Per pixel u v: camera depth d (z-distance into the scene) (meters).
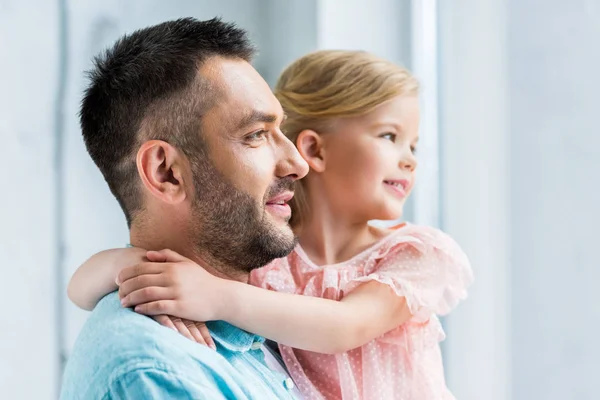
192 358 0.88
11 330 1.51
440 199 1.81
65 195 1.58
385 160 1.23
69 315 1.58
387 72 1.25
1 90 1.50
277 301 1.04
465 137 1.75
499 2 1.69
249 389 0.93
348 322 1.09
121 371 0.84
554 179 1.62
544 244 1.63
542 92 1.64
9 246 1.51
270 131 1.03
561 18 1.61
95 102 1.03
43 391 1.54
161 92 0.98
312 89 1.27
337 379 1.17
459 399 1.74
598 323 1.55
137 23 1.68
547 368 1.62
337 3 1.77
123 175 1.02
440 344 1.78
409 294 1.15
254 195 1.00
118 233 1.65
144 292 0.93
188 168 0.98
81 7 1.60
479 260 1.72
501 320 1.69
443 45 1.78
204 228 1.00
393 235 1.25
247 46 1.04
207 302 0.97
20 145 1.52
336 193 1.25
